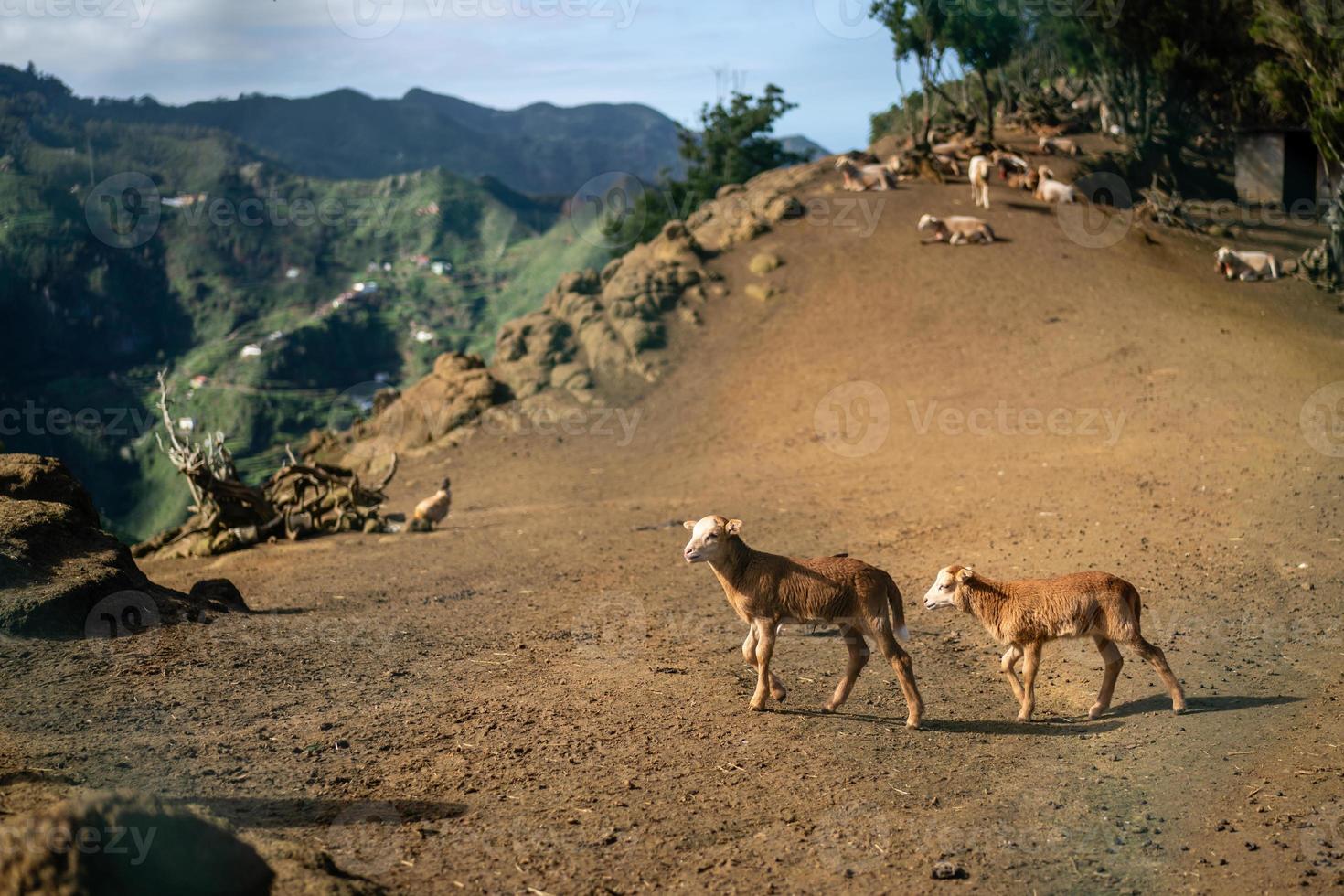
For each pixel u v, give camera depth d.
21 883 3.32
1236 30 43.75
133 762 6.32
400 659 9.45
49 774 5.85
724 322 36.00
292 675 8.66
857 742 7.18
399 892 4.79
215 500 18.28
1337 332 28.77
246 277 194.75
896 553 14.87
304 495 20.20
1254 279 34.47
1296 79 35.56
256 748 6.80
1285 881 4.87
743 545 7.84
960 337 31.09
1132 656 9.21
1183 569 12.23
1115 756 6.74
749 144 71.12
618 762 6.77
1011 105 58.38
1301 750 6.57
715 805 6.03
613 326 35.88
